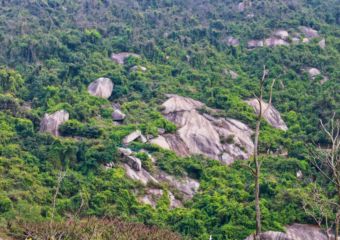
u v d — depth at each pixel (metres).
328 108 97.56
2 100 89.69
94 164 78.75
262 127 95.31
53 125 87.06
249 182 81.38
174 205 77.69
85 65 104.88
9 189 70.56
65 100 94.38
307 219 69.94
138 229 63.16
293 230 69.12
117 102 98.81
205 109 95.88
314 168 82.50
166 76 108.06
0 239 56.78
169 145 87.69
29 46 107.56
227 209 72.44
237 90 103.19
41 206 69.06
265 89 106.25
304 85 107.25
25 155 79.19
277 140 91.62
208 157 87.88
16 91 97.19
